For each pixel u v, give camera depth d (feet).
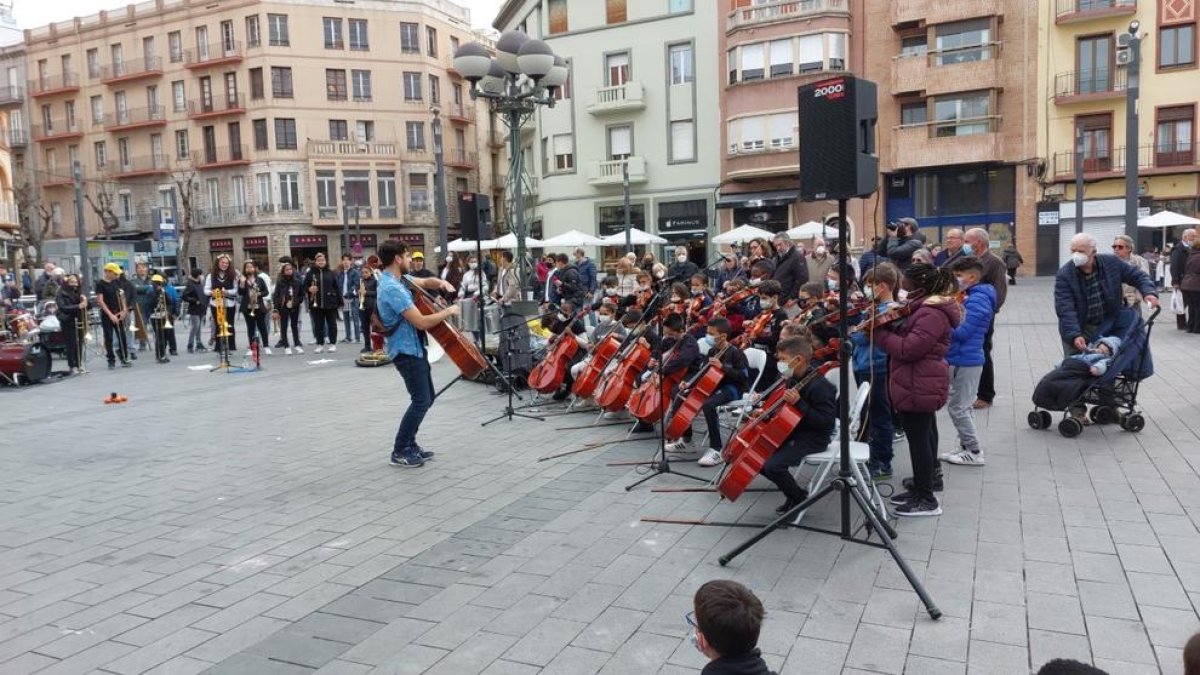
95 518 19.81
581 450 24.88
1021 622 12.94
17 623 14.12
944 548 16.06
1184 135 98.27
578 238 82.07
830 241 51.11
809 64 103.60
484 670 12.09
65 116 170.60
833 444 17.78
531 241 78.48
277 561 16.65
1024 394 30.42
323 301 52.21
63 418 32.86
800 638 12.67
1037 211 102.73
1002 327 50.31
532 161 130.00
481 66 39.29
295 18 150.61
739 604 8.63
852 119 14.52
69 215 173.47
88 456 26.17
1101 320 24.43
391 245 23.53
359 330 59.21
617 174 115.65
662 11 112.57
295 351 53.88
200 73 155.84
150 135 162.91
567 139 120.98
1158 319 54.19
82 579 15.99
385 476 22.80
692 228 113.70
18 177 175.32
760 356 24.82
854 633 12.78
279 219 152.66
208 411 33.50
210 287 57.16
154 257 146.30
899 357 17.20
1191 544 15.71
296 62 151.33
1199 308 45.39
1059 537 16.35
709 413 22.84
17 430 30.66
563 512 19.17
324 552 17.08
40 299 64.18
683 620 13.47
